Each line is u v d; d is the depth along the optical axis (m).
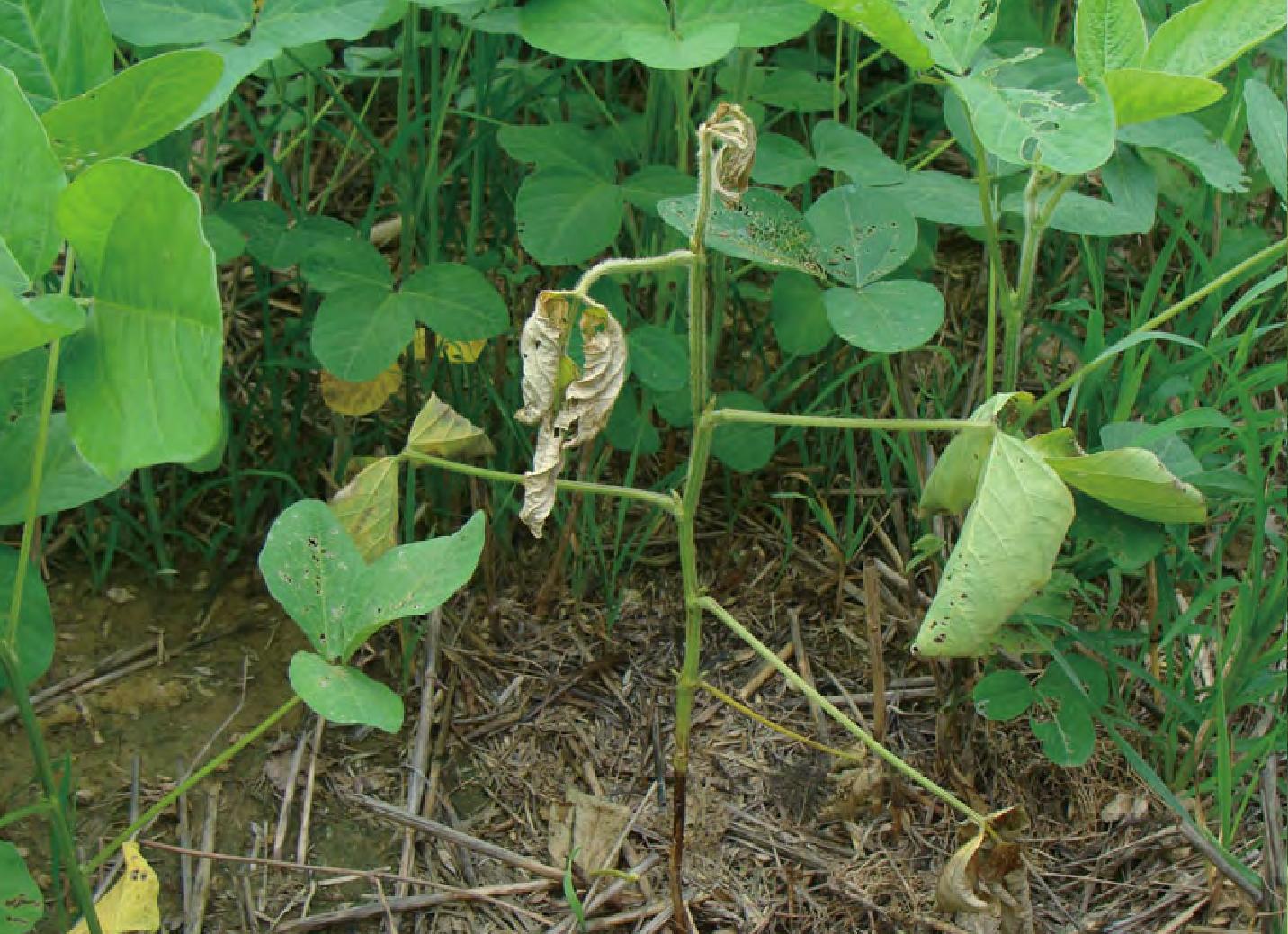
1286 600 0.83
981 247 1.22
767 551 1.05
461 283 0.91
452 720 0.94
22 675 0.66
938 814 0.88
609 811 0.88
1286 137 0.74
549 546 1.03
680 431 1.07
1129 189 0.87
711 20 0.84
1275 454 0.92
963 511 0.76
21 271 0.56
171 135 0.93
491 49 1.04
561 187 0.93
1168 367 0.93
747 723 0.94
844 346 1.03
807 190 1.04
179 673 0.95
